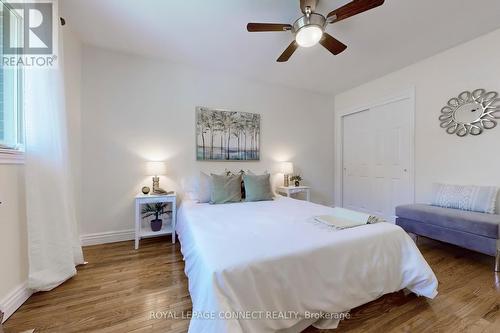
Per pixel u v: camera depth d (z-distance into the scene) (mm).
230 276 1021
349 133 4145
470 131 2525
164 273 1922
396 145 3326
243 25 2158
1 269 1321
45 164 1659
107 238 2670
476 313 1393
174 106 3002
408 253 1532
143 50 2668
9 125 1494
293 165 3916
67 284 1728
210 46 2561
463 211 2326
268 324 1061
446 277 1840
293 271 1167
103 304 1485
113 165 2699
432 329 1259
